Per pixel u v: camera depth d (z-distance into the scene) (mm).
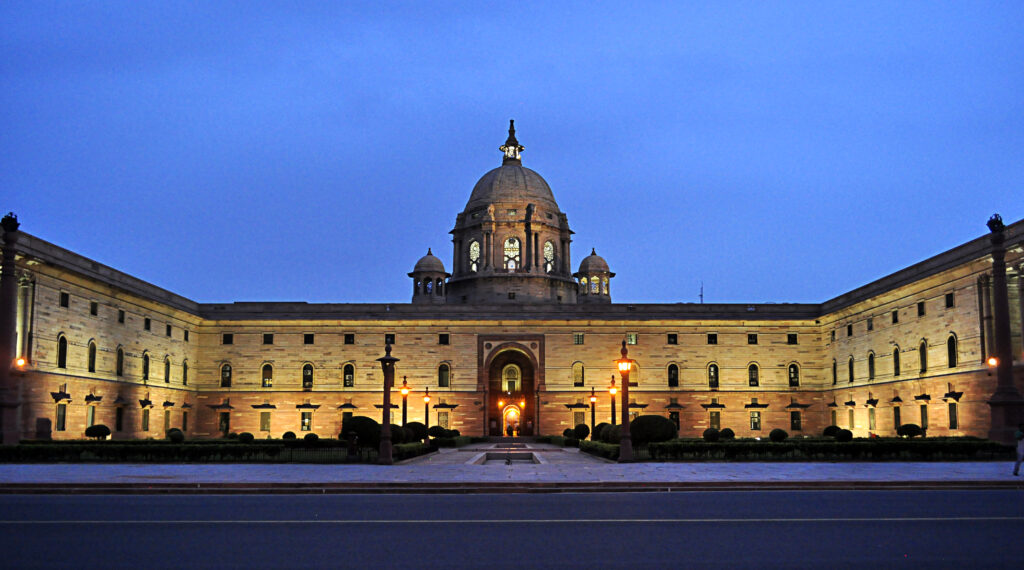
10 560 15859
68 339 66375
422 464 43844
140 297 77312
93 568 15141
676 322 92688
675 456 44688
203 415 91062
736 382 92250
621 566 15344
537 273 105812
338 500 26375
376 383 91500
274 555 16359
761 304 94625
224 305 93125
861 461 43750
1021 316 58656
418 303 94750
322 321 92188
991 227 49781
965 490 29766
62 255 66250
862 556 16203
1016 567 15164
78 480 31188
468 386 91500
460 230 110188
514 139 116688
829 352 91375
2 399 47156
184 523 20594
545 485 29672
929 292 70125
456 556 16266
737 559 15945
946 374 66688
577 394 91438
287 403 91125
